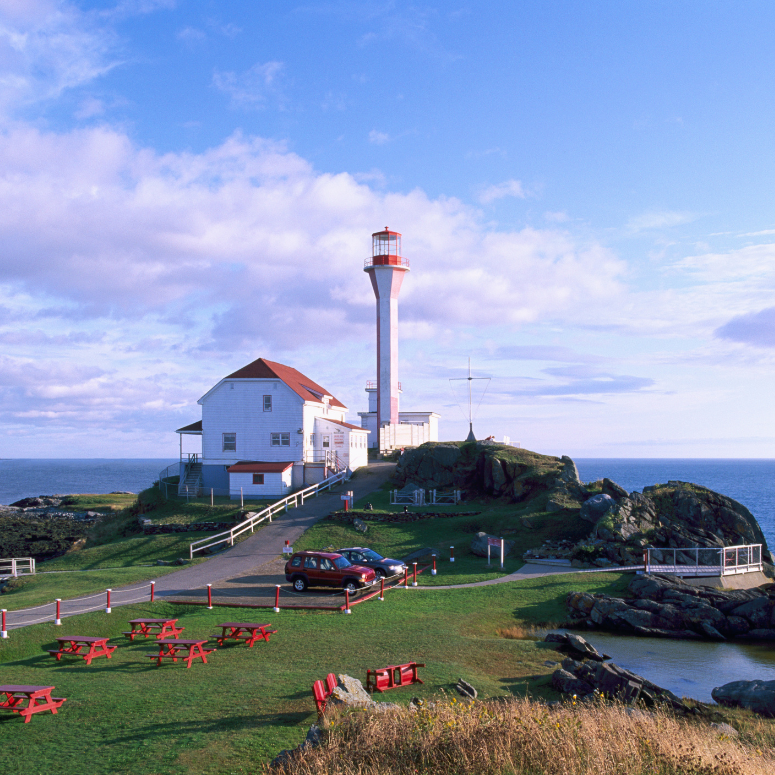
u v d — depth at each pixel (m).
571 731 11.52
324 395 66.44
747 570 34.53
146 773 10.72
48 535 80.19
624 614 27.34
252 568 35.56
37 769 10.94
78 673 17.03
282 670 17.19
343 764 10.23
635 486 182.50
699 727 14.09
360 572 29.55
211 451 58.44
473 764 10.44
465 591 30.25
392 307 71.88
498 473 53.03
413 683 16.25
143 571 35.41
